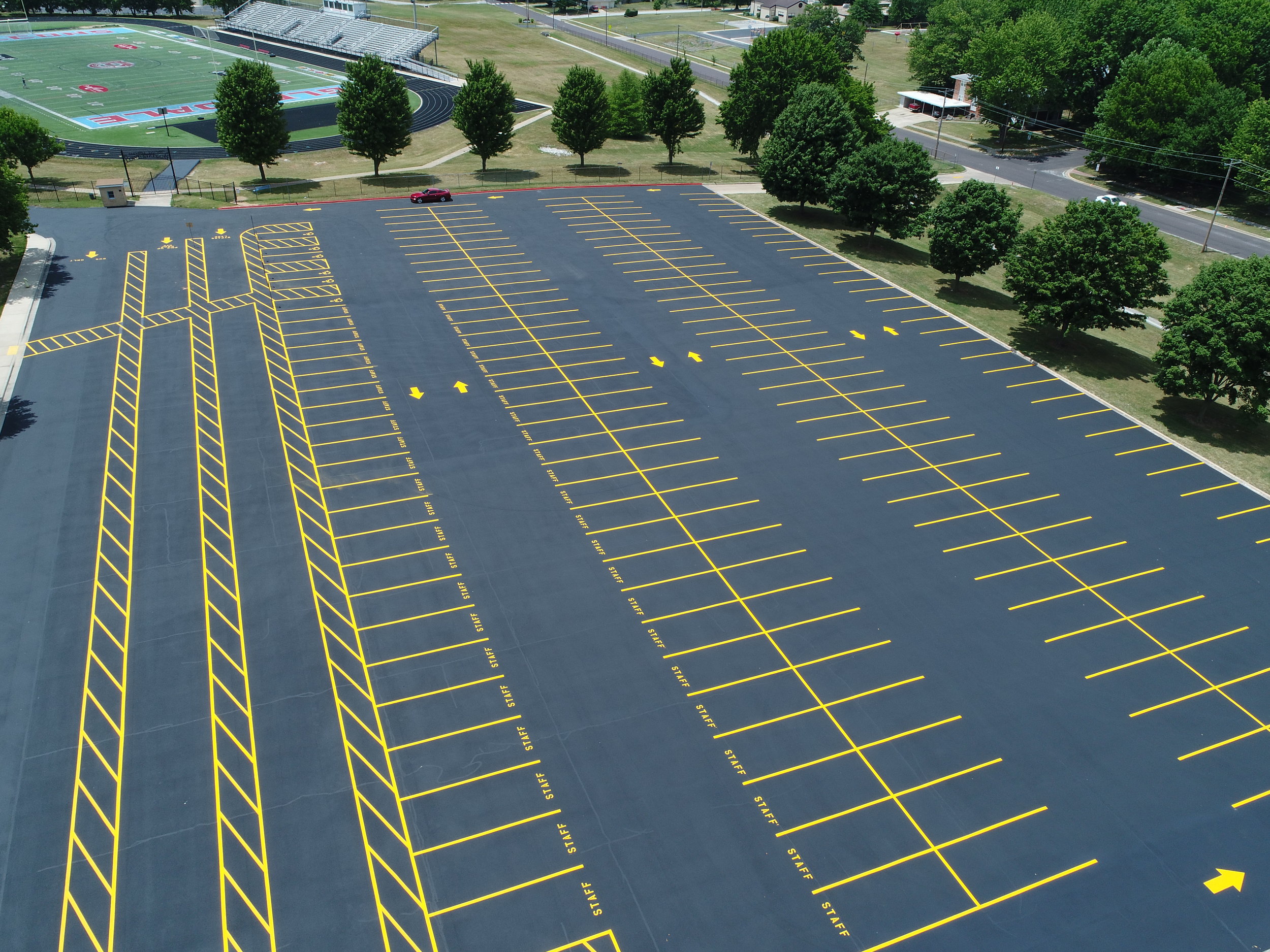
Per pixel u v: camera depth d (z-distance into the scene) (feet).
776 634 95.91
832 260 195.52
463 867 72.28
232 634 92.48
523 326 156.46
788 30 265.34
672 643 93.97
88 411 126.52
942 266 180.55
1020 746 84.94
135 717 83.46
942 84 377.09
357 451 120.88
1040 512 117.08
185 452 119.03
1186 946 69.36
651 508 113.19
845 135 211.41
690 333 157.89
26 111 301.02
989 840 76.48
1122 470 126.93
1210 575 107.96
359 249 185.47
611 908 69.87
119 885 69.97
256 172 240.73
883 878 73.10
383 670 89.30
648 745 83.05
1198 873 74.69
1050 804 79.77
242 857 72.38
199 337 147.23
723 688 89.25
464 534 107.14
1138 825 78.38
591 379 141.08
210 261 174.60
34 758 79.41
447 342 149.69
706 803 78.23
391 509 110.52
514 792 78.28
